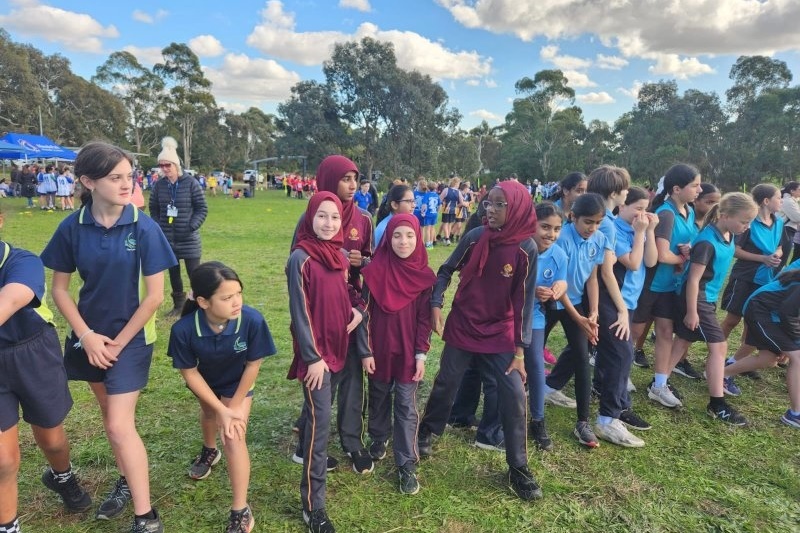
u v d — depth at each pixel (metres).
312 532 2.52
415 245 2.93
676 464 3.24
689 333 3.90
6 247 2.12
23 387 2.22
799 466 3.25
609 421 3.49
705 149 48.09
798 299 3.62
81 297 2.38
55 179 18.12
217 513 2.65
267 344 2.53
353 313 2.78
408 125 43.94
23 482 2.85
